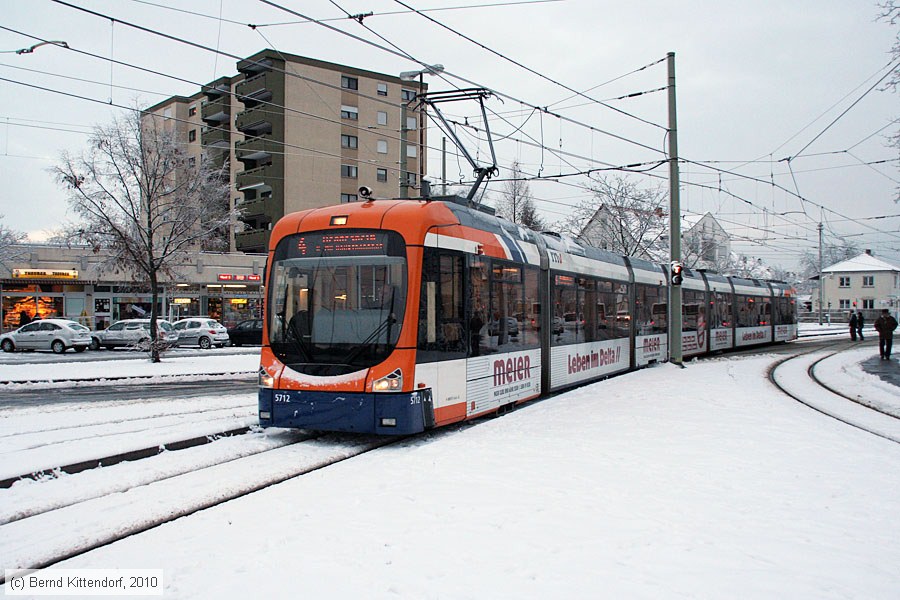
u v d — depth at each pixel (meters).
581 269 16.16
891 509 6.54
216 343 38.06
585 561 5.09
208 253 44.00
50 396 15.85
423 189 12.01
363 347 9.60
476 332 11.15
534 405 12.93
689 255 42.81
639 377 17.41
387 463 8.39
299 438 10.45
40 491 7.27
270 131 50.94
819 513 6.37
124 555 5.32
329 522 6.04
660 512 6.29
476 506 6.46
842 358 26.73
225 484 7.56
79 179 23.59
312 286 10.06
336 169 51.34
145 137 24.62
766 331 34.25
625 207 36.53
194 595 4.55
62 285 40.91
